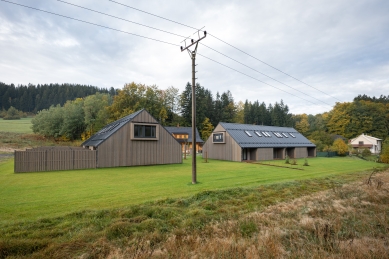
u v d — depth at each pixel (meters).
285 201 7.98
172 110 53.22
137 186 9.16
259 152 25.41
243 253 4.32
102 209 5.92
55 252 3.96
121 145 17.20
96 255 4.04
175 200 7.04
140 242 4.50
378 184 10.52
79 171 14.19
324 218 6.54
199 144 44.50
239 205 7.25
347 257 4.31
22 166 13.59
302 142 31.94
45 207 6.11
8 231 4.51
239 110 72.38
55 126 44.09
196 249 4.36
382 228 5.92
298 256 4.27
